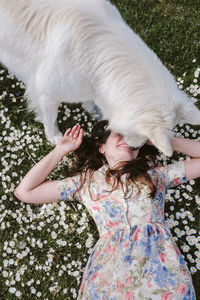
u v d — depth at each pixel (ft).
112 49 6.32
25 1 6.67
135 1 10.85
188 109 6.35
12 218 9.29
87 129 9.79
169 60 10.32
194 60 9.86
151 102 5.98
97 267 6.89
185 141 8.10
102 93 6.81
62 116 9.95
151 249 6.75
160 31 10.55
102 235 7.35
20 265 8.86
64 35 6.40
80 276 8.64
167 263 6.64
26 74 8.07
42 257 8.98
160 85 6.09
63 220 9.11
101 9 6.64
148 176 7.31
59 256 8.92
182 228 8.97
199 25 10.43
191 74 10.00
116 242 6.95
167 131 5.96
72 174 8.42
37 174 7.95
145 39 10.44
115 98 6.45
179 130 9.53
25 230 9.11
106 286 6.59
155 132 5.85
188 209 9.06
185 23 10.58
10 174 9.60
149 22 10.64
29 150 9.74
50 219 9.12
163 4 10.84
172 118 5.99
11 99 10.17
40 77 7.23
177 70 10.11
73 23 6.34
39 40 6.87
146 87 6.10
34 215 9.10
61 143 8.05
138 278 6.48
